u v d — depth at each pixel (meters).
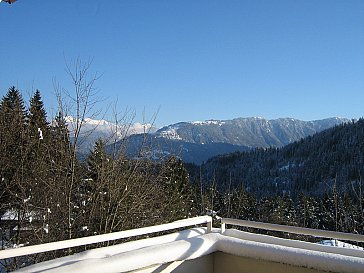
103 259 2.36
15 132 9.70
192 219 3.12
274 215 15.82
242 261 2.88
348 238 2.45
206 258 3.00
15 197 8.67
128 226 8.40
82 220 8.02
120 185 8.46
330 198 13.05
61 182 8.11
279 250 2.66
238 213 14.57
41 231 7.49
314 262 2.47
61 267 2.18
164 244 2.78
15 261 6.54
